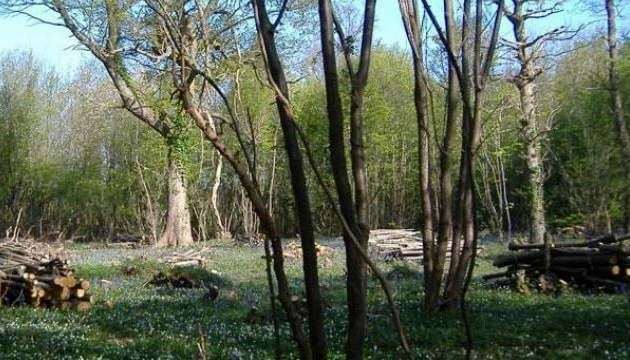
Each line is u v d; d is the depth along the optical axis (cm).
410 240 3025
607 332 1140
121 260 2706
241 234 4619
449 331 1140
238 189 4738
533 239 2772
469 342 334
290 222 4366
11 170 4838
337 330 1166
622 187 3512
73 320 1305
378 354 980
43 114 4947
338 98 359
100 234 5319
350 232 327
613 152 3569
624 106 3559
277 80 355
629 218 3422
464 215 1324
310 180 3288
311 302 352
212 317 1345
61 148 5094
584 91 3472
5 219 4931
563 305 1411
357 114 435
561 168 3722
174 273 1978
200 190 4688
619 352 991
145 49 2556
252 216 4631
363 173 424
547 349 1037
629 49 3694
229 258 2977
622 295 1552
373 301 1516
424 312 1324
